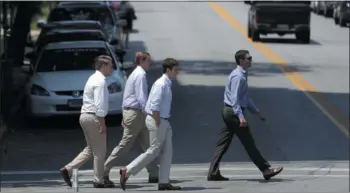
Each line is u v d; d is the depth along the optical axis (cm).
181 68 10262
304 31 13412
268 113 7156
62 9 10025
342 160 5359
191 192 4072
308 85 8906
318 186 4338
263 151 5672
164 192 4069
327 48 12912
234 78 4369
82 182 4447
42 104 6191
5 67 6888
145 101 4216
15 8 9975
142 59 4225
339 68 10494
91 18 9956
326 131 6431
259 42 13575
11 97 7088
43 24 8988
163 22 16875
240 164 5194
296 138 6150
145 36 14312
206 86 8719
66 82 6241
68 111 6188
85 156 4153
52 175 4766
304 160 5359
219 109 7319
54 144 5797
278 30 13400
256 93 8244
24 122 6681
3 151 5425
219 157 4522
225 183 4438
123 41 11475
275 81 9150
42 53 6762
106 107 4050
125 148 4241
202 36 14362
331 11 18725
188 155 5453
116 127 6347
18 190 4209
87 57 6731
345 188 4253
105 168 4197
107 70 4053
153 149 4041
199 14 18675
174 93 8244
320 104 7669
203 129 6406
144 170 4953
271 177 4619
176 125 6575
